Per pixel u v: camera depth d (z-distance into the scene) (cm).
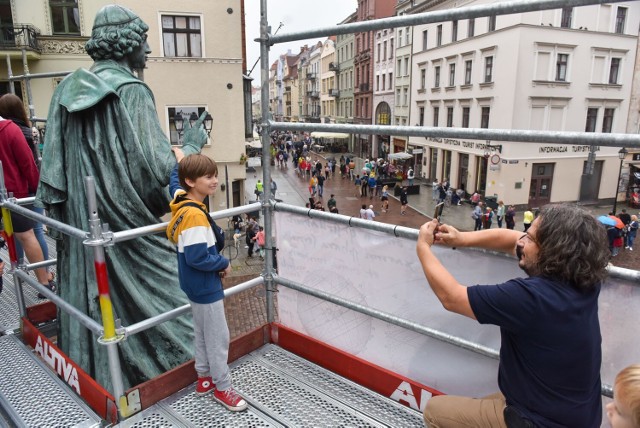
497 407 163
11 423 222
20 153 368
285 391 238
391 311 228
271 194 272
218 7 1903
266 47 246
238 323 1022
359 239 234
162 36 1859
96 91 270
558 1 153
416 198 2991
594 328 147
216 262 209
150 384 226
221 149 2039
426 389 218
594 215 149
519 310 144
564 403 145
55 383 250
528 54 2530
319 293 254
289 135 6706
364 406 225
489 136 172
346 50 5431
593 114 2755
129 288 280
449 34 3109
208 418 218
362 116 4975
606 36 2623
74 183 281
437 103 3347
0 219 384
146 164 279
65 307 241
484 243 186
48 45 1723
